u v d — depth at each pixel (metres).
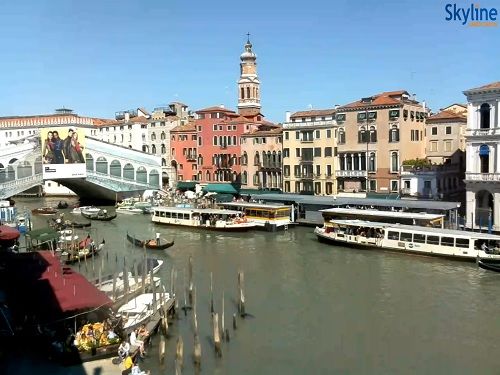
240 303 30.34
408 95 67.06
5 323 25.48
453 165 62.09
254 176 79.00
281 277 38.28
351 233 47.88
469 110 48.31
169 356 24.77
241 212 58.62
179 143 92.69
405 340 26.62
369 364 24.03
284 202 63.50
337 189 67.69
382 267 40.31
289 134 71.94
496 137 46.50
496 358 24.48
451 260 41.28
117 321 25.55
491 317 29.42
